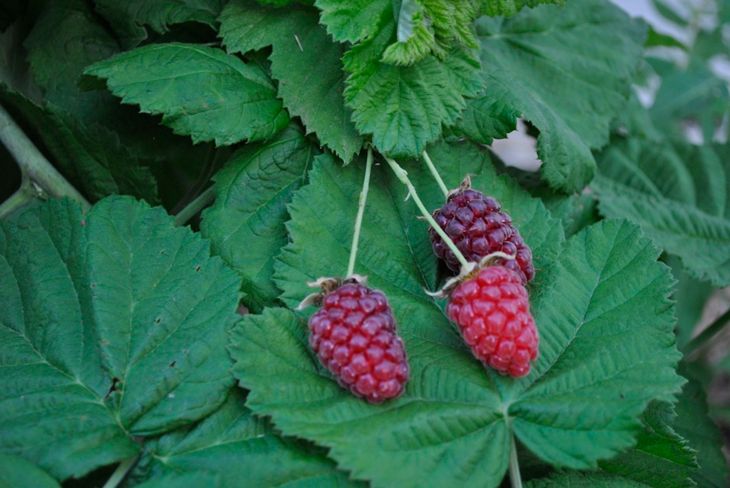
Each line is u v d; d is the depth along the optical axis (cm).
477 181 41
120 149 40
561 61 46
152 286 37
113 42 42
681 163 49
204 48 39
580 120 46
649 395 35
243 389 36
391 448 34
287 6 40
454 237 37
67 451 34
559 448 35
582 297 38
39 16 42
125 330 36
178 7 41
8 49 43
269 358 35
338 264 38
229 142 38
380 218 39
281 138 40
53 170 40
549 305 38
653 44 54
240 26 39
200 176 43
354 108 38
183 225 40
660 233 47
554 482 37
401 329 37
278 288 38
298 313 37
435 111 38
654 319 37
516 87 42
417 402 35
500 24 45
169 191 44
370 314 34
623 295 38
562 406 35
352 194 39
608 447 34
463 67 39
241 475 34
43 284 37
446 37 38
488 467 35
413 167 40
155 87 38
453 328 38
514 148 72
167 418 35
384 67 38
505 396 36
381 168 40
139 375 35
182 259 37
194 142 38
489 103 40
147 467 34
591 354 36
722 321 49
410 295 38
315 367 35
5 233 38
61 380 35
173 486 34
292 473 34
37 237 38
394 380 34
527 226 40
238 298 37
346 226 38
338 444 34
